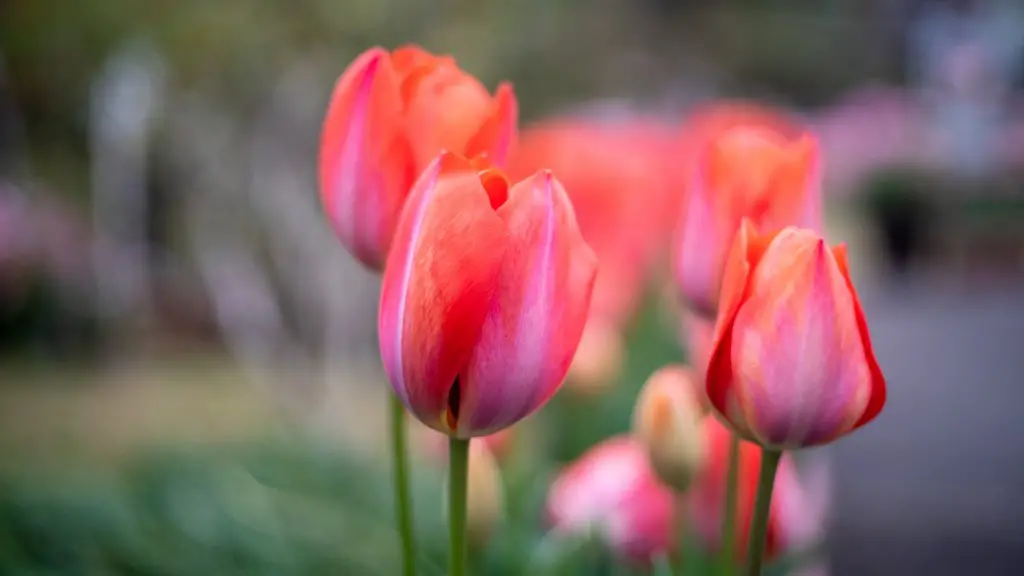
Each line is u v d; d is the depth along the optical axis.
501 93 0.55
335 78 2.26
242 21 2.19
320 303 2.30
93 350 2.65
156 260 2.75
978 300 4.55
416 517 0.89
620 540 0.71
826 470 1.53
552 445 1.01
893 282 5.32
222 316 2.35
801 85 7.43
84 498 0.85
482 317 0.51
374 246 0.56
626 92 3.68
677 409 0.63
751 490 0.66
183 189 2.51
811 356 0.51
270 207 2.30
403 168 0.56
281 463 1.04
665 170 1.45
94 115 2.62
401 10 2.23
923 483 1.89
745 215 0.59
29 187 2.86
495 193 0.52
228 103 2.31
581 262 0.51
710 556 0.70
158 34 2.26
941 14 8.48
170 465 1.00
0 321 2.71
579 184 1.08
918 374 2.92
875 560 1.46
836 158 6.55
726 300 0.52
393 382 0.52
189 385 2.16
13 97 2.72
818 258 0.51
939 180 6.37
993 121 7.54
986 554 1.52
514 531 0.77
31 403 2.00
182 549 0.81
